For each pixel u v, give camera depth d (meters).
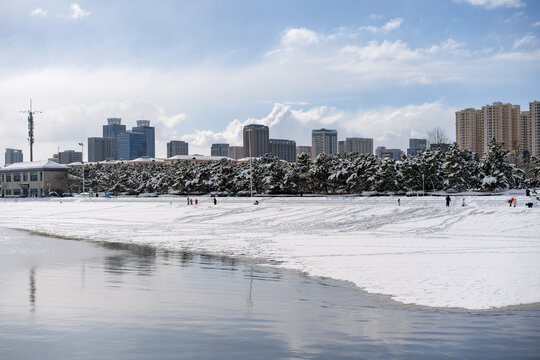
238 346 11.60
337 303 15.81
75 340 12.12
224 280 20.16
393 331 12.67
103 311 14.91
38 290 18.19
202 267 23.77
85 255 28.78
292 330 12.82
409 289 17.62
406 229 40.31
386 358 10.77
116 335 12.48
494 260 23.52
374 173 96.50
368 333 12.52
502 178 86.19
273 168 100.88
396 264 22.88
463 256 25.03
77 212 75.25
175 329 12.97
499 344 11.64
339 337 12.23
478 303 15.45
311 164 105.56
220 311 14.87
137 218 61.56
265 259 26.05
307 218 51.47
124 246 33.50
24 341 12.04
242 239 36.16
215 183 114.81
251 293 17.48
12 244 35.22
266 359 10.76
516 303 15.39
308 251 28.50
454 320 13.64
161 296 17.00
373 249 28.59
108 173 152.88
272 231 42.12
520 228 38.06
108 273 22.20
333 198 70.12
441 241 32.12
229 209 65.06
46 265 24.86
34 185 142.75
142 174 140.25
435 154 92.94
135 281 20.05
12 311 14.93
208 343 11.83
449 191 91.06
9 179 149.62
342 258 25.33
